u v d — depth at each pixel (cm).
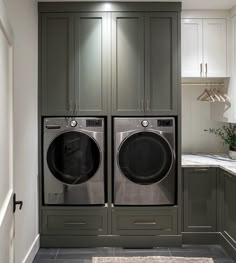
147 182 365
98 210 369
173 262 327
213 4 372
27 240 317
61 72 365
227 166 354
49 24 363
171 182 367
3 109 170
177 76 365
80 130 363
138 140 364
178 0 361
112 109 365
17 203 199
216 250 359
